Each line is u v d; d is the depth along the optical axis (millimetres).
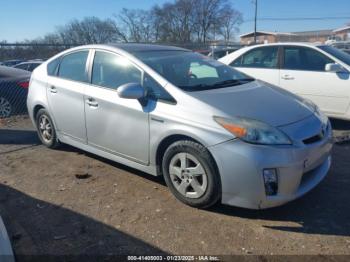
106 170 4777
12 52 12250
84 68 4805
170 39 64312
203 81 4203
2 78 8148
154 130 3854
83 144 4883
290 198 3393
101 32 56438
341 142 5734
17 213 3752
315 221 3473
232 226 3402
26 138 6422
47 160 5219
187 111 3627
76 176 4582
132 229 3396
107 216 3633
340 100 6488
